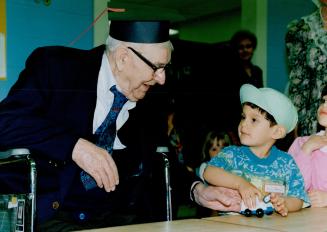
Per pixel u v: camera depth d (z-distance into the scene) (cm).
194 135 263
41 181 166
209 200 163
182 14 283
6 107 166
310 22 323
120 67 172
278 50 314
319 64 323
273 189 164
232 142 280
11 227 142
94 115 175
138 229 110
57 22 215
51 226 159
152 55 169
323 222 126
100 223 171
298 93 315
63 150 156
